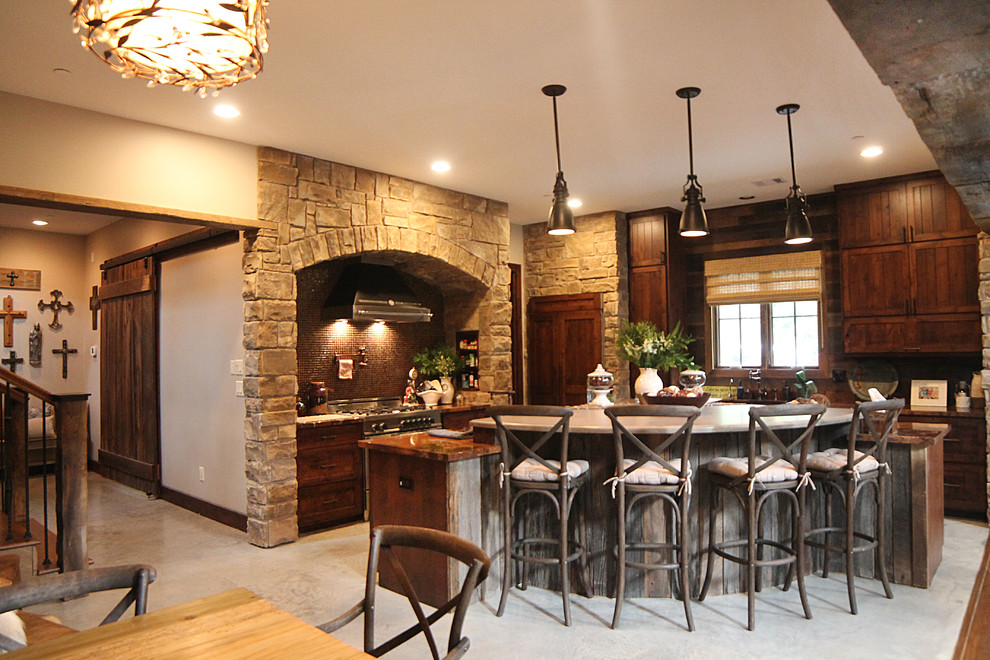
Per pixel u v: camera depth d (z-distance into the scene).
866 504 3.76
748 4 2.80
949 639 2.94
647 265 6.95
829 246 6.22
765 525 3.61
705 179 5.71
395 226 5.45
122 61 1.97
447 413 5.95
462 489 3.43
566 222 3.94
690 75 3.54
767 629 3.06
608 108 4.01
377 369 6.30
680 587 3.32
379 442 3.75
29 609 3.46
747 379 6.66
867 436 3.77
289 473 4.69
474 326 6.57
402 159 5.00
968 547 4.31
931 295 5.35
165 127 4.21
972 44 1.69
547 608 3.36
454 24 2.95
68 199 3.79
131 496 6.21
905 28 1.63
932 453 3.75
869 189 5.68
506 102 3.89
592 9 2.83
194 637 1.44
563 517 3.19
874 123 4.31
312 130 4.32
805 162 5.18
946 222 5.30
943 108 2.04
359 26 2.95
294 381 4.75
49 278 7.49
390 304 5.76
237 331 4.92
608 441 3.49
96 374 7.46
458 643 1.60
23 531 3.69
